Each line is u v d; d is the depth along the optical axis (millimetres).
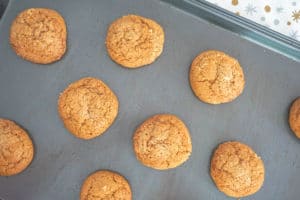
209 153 418
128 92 419
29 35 401
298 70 439
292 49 435
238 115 428
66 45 417
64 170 401
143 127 406
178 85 425
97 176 397
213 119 424
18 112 405
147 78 423
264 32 432
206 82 415
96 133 404
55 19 409
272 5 456
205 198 411
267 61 437
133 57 413
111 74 420
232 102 429
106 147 409
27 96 407
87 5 424
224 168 405
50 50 405
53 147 403
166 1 431
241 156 409
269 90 434
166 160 403
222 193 414
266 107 432
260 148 426
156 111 419
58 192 397
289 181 425
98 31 422
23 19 404
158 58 426
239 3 453
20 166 392
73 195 398
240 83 421
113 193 393
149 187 407
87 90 404
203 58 419
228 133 424
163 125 406
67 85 412
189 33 431
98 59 420
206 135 421
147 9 429
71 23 421
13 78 408
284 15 456
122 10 427
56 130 406
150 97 421
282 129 431
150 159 402
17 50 406
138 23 415
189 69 426
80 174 402
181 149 406
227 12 427
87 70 418
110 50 415
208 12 427
